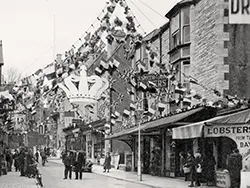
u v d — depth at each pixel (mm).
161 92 23375
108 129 34719
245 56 20016
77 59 16484
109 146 39250
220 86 19844
